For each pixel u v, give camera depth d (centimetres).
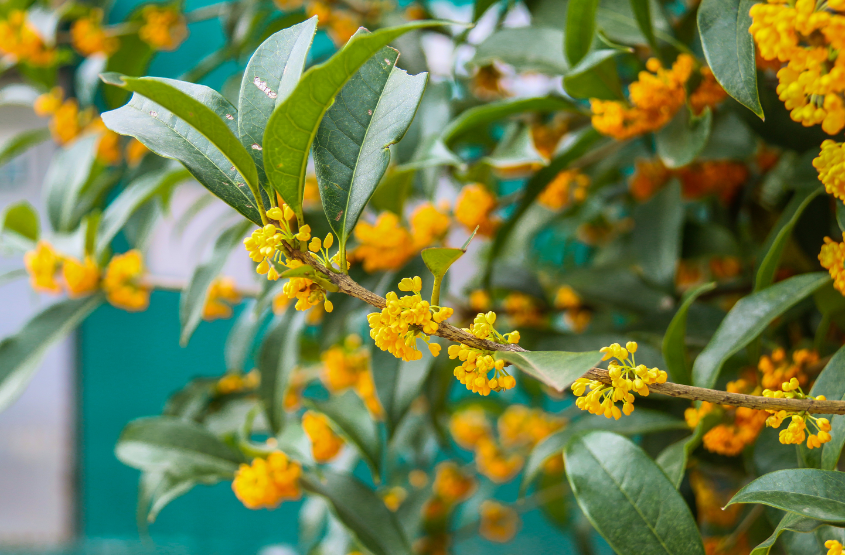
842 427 62
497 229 91
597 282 102
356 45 54
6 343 95
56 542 201
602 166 111
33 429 202
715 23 62
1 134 200
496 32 85
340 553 125
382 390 80
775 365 69
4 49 125
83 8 135
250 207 60
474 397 153
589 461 67
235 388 115
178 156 60
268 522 202
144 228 119
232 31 131
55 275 101
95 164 125
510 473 145
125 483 203
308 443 84
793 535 66
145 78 56
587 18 71
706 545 85
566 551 193
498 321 114
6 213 104
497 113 81
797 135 76
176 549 201
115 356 203
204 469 85
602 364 81
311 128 57
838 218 63
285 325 89
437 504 149
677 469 68
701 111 73
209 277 88
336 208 60
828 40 55
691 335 84
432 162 78
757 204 103
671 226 91
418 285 57
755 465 69
